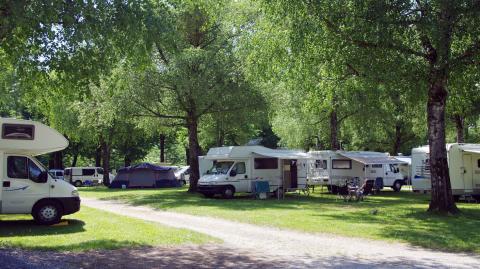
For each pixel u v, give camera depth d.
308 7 14.31
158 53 25.22
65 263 8.61
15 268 7.84
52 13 8.55
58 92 11.12
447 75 15.09
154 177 38.66
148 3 9.70
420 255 10.05
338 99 27.39
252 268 8.61
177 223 15.49
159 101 26.39
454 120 30.12
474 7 13.08
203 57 24.66
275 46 15.85
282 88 27.62
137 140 48.50
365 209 19.06
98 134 40.62
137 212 19.17
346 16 14.06
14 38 9.70
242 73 25.09
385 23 13.67
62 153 53.62
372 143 44.91
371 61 15.14
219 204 21.53
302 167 27.08
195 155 28.73
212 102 25.61
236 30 25.00
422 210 17.64
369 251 10.48
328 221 15.12
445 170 16.41
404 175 38.00
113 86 11.59
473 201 23.39
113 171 56.31
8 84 14.91
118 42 9.70
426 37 14.94
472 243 11.29
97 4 9.10
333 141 32.03
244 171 25.72
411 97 16.33
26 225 13.93
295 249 10.69
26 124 13.30
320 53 15.45
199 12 24.55
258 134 58.91
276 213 17.58
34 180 13.93
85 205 21.70
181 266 8.71
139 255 9.62
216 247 10.80
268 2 14.95
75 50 9.62
